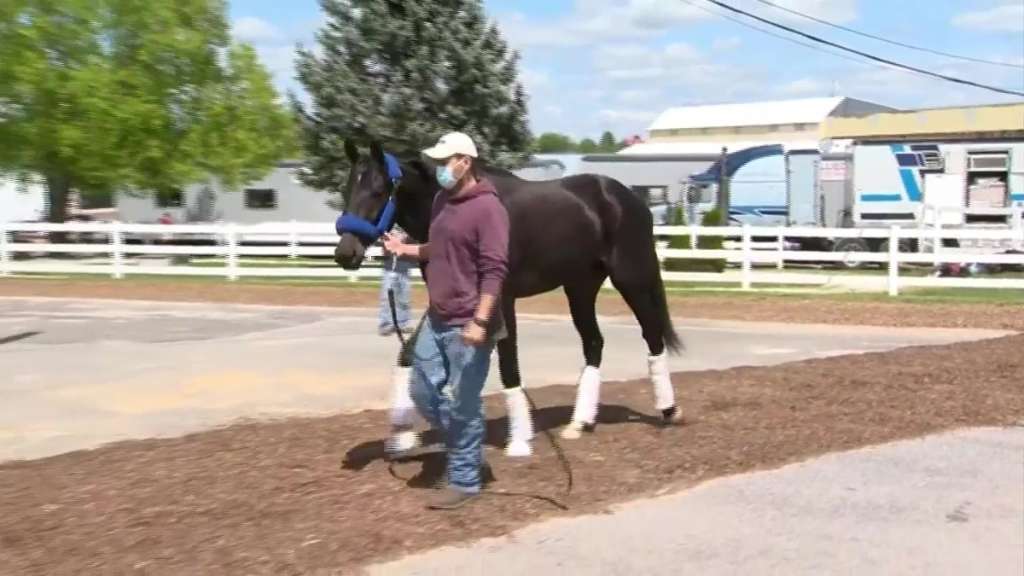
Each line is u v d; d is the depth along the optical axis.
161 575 4.49
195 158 30.28
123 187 30.36
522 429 6.58
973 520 5.48
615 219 7.11
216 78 31.41
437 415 5.59
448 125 25.23
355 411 8.46
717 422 7.56
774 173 30.80
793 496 5.86
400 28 25.23
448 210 5.32
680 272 21.08
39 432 7.73
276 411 8.50
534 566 4.77
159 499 5.50
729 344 12.77
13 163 29.44
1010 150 26.70
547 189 6.86
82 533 4.96
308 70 25.75
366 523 5.16
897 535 5.25
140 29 29.70
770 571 4.77
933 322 14.97
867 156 28.67
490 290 5.22
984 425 7.54
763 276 19.98
